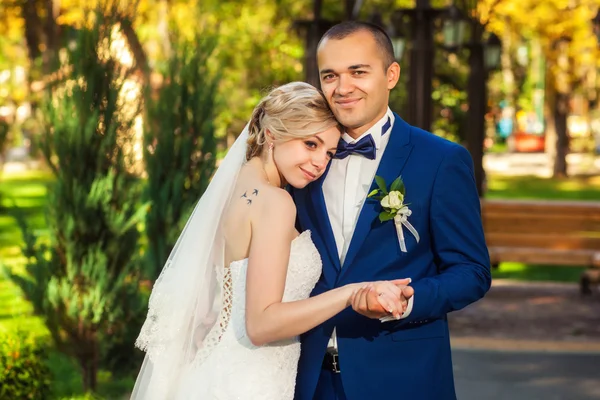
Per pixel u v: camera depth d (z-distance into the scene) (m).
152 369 4.04
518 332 9.51
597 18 12.52
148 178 7.18
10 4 28.77
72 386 7.55
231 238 3.84
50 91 6.95
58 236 6.84
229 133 20.06
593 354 8.62
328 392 3.99
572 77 31.88
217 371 3.81
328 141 3.84
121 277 6.85
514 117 55.69
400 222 3.81
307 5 21.92
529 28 24.80
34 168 38.72
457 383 7.59
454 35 13.06
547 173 35.94
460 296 3.70
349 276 3.87
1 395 6.07
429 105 10.54
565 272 14.38
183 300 3.96
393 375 3.86
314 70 11.02
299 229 4.11
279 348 3.85
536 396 7.20
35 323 9.73
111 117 6.88
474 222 3.85
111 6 6.93
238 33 20.27
